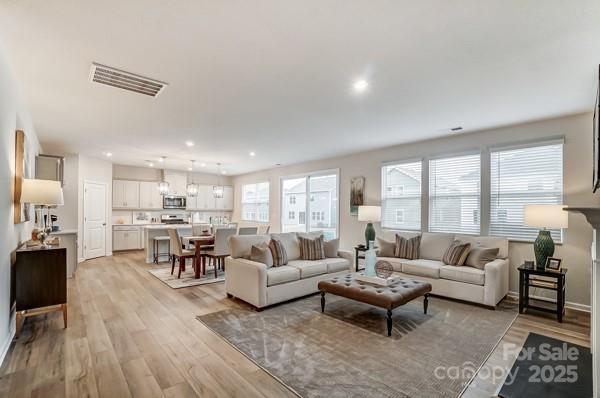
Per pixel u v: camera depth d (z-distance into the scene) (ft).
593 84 9.34
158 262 21.72
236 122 13.67
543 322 10.61
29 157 12.62
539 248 11.76
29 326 10.05
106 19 6.31
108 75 8.96
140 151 20.52
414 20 6.29
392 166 18.75
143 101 11.00
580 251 12.13
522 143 13.60
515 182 13.88
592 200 11.91
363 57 7.86
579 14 6.02
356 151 20.11
